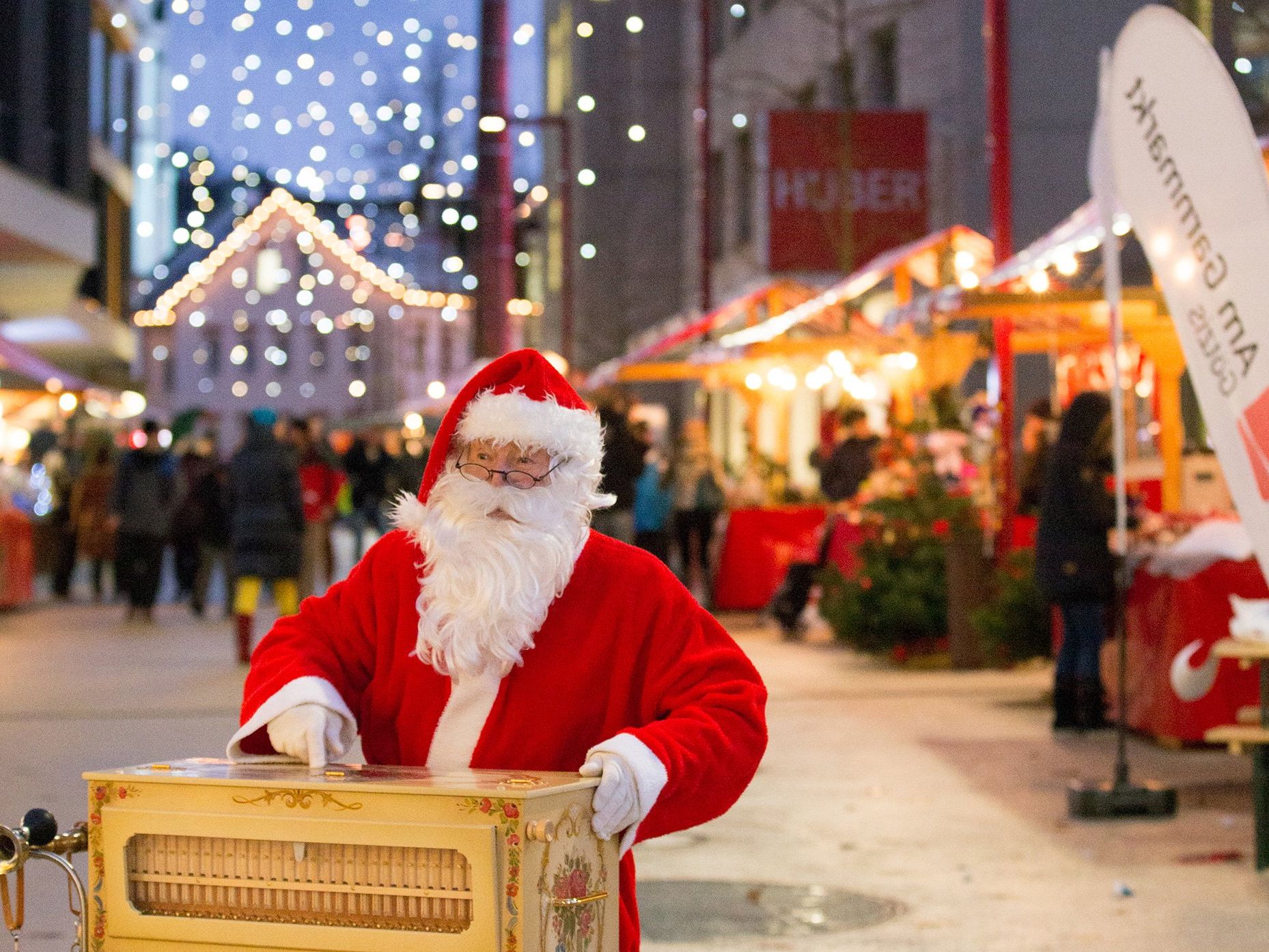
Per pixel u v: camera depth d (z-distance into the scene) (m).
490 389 2.99
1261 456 4.84
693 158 34.09
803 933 4.86
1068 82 19.86
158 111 50.16
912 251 16.03
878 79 23.53
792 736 8.73
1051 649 11.27
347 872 2.44
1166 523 8.78
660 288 34.97
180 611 18.44
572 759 2.86
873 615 12.34
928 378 14.25
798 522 17.75
